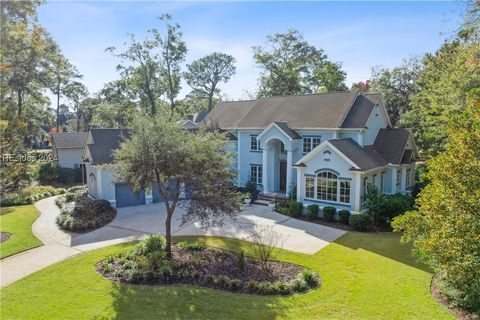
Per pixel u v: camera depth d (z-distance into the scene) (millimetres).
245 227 20875
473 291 9477
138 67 40938
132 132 15430
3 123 21719
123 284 13000
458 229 8227
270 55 49875
